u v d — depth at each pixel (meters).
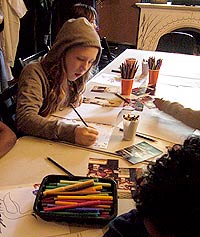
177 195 0.51
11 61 3.17
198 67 2.24
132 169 1.13
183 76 2.06
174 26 4.16
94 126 1.39
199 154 0.56
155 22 4.21
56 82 1.46
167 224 0.50
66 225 0.88
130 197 0.99
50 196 0.93
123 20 4.76
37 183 1.03
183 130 1.39
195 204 0.49
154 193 0.53
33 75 1.44
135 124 1.27
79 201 0.91
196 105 1.65
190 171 0.53
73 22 1.39
